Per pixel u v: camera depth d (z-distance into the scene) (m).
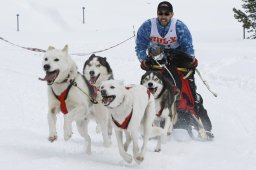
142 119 8.90
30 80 16.75
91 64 11.43
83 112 8.98
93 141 10.66
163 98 10.62
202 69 21.86
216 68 21.86
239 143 10.48
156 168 8.30
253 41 34.41
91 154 9.14
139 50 11.86
